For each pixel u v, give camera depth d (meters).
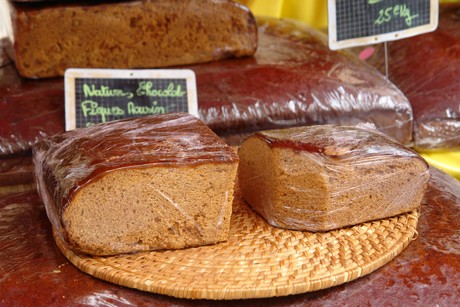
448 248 0.49
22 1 0.66
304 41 0.77
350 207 0.50
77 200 0.45
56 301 0.43
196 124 0.52
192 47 0.71
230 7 0.70
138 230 0.47
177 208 0.47
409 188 0.51
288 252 0.47
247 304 0.44
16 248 0.50
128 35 0.69
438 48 0.75
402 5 0.68
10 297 0.44
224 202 0.48
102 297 0.44
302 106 0.66
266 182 0.51
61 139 0.52
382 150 0.50
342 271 0.44
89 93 0.62
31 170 0.62
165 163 0.46
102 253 0.47
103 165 0.45
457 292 0.45
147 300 0.44
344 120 0.67
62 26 0.66
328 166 0.48
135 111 0.63
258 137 0.51
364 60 0.82
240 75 0.68
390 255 0.47
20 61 0.66
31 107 0.63
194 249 0.48
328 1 0.68
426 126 0.69
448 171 0.68
